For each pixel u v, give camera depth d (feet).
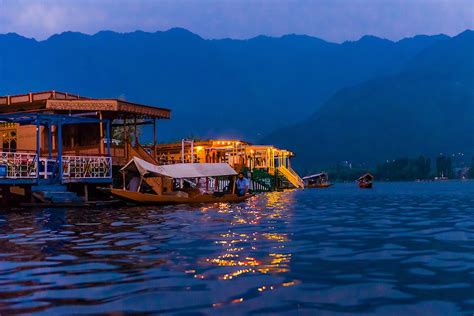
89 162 92.12
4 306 20.92
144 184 103.14
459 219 66.08
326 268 29.48
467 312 20.27
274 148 216.33
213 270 28.66
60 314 19.71
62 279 26.17
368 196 155.94
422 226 55.88
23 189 86.74
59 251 35.96
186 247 37.88
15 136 108.99
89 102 102.89
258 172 194.39
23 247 38.06
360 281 25.95
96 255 34.04
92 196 97.91
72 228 51.65
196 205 90.53
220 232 48.11
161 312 20.02
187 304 21.21
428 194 177.78
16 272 28.17
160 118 120.67
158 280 25.90
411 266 30.32
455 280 26.32
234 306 20.94
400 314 19.94
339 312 20.18
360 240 42.70
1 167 79.20
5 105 107.86
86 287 24.30
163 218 63.57
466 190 239.71
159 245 38.93
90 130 110.11
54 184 85.76
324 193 185.88
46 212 73.46
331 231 49.85
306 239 43.14
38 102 102.78
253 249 36.94
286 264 30.76
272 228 52.29
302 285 24.93
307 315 19.76
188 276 26.94
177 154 174.29
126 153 110.42
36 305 21.04
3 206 83.25
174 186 116.78
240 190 107.76
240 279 26.22
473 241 42.34
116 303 21.36
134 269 28.94
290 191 207.62
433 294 23.29
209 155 179.01
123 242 40.70
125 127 113.09
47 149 106.22
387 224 58.18
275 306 21.01
